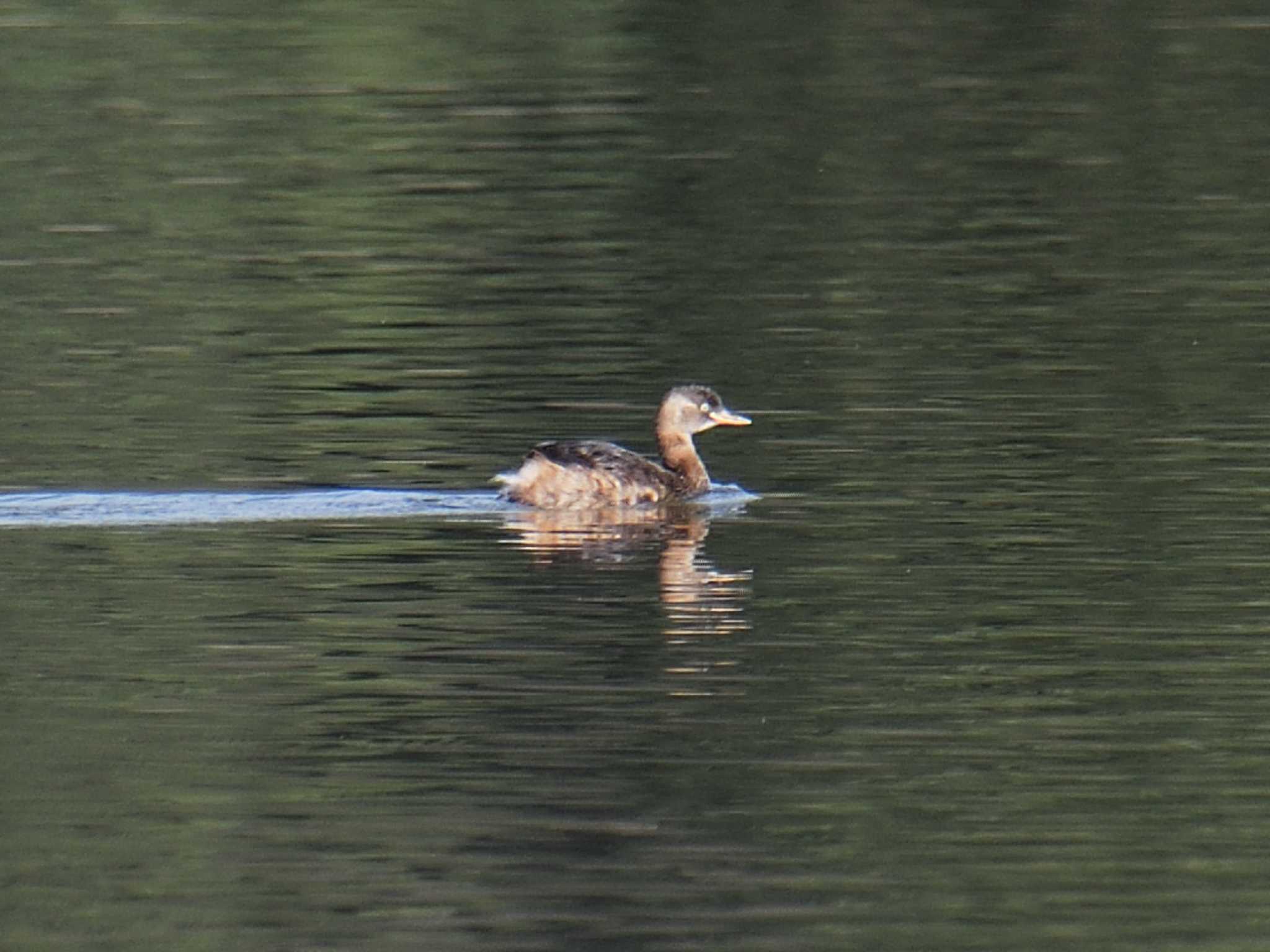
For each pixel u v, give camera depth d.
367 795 13.34
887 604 16.50
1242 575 17.00
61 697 14.78
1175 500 18.92
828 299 26.50
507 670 15.22
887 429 21.30
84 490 19.42
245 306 26.44
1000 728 14.21
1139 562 17.34
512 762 13.79
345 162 33.16
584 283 27.25
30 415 21.88
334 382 23.23
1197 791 13.32
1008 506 18.86
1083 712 14.46
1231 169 32.53
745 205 30.98
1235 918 11.81
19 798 13.28
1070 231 29.56
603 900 12.09
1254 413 21.58
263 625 16.11
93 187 31.88
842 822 12.99
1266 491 19.11
